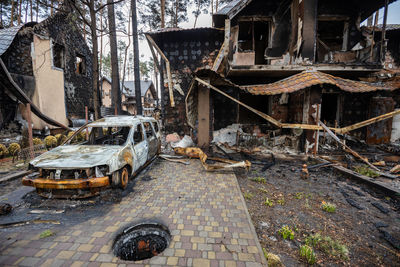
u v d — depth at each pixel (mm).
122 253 2320
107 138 5367
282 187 4309
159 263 2072
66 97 12805
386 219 3055
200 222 2852
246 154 7004
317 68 7133
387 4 6766
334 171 5336
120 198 3564
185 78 8906
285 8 8000
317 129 6395
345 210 3338
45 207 3225
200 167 5578
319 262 2180
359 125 6004
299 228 2820
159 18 14969
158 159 6441
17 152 6457
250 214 3174
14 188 4113
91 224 2770
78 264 2043
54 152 3711
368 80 7859
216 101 8656
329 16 8148
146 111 29578
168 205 3352
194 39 8727
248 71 7480
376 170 5102
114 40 11414
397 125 8125
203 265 2049
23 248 2270
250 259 2143
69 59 13156
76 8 6613
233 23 8094
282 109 8711
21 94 7621
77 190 3332
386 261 2197
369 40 8133
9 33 9617
